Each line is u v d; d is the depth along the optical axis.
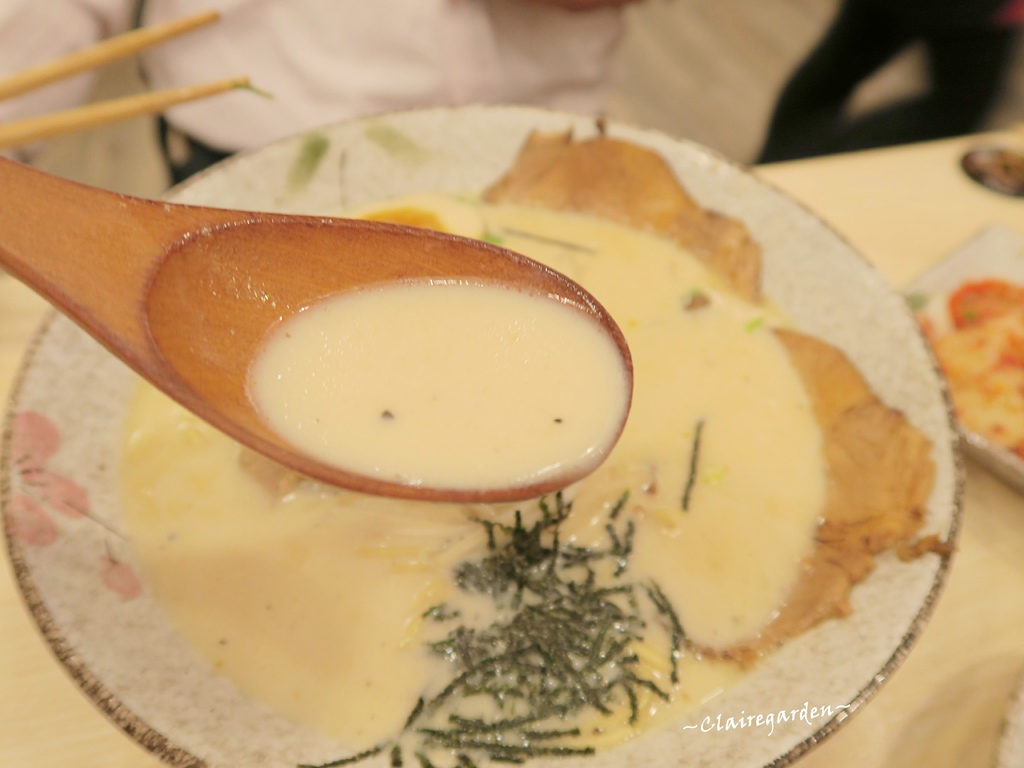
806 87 0.41
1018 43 0.40
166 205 0.13
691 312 0.20
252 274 0.14
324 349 0.14
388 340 0.14
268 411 0.14
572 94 0.31
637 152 0.21
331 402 0.14
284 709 0.14
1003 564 0.18
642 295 0.21
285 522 0.17
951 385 0.21
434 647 0.15
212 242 0.13
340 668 0.15
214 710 0.14
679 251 0.21
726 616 0.16
